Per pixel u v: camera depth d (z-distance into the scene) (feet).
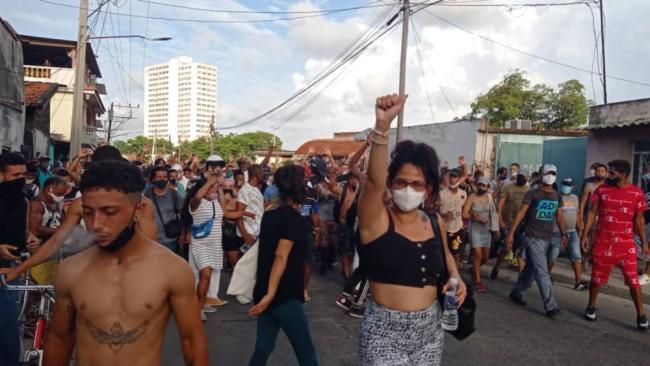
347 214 25.81
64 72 92.43
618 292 26.00
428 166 8.50
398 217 8.75
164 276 6.34
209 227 20.13
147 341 6.29
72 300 6.36
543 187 22.08
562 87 98.89
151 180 20.35
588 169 40.37
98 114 132.67
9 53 50.80
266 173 41.37
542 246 21.89
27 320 12.88
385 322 8.54
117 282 6.23
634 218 20.56
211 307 21.65
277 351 16.72
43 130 69.10
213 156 19.76
